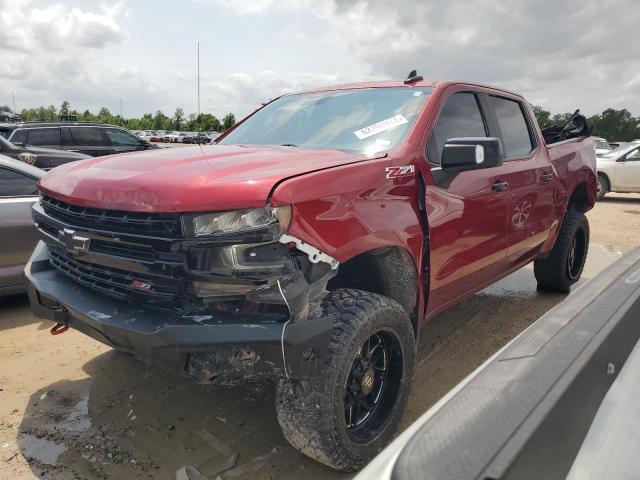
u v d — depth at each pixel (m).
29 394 3.28
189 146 3.39
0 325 4.41
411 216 2.80
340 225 2.37
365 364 2.55
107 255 2.38
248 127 3.88
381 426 2.63
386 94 3.52
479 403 0.99
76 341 4.08
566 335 1.20
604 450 1.02
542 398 0.96
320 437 2.30
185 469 2.58
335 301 2.47
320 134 3.34
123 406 3.15
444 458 0.85
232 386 3.41
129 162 2.68
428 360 3.89
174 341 2.10
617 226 9.92
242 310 2.19
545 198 4.42
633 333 1.33
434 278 3.09
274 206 2.12
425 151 3.04
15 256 4.57
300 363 2.15
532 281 6.00
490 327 4.56
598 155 15.85
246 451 2.73
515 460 0.82
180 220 2.13
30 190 4.74
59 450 2.72
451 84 3.55
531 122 4.54
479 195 3.40
